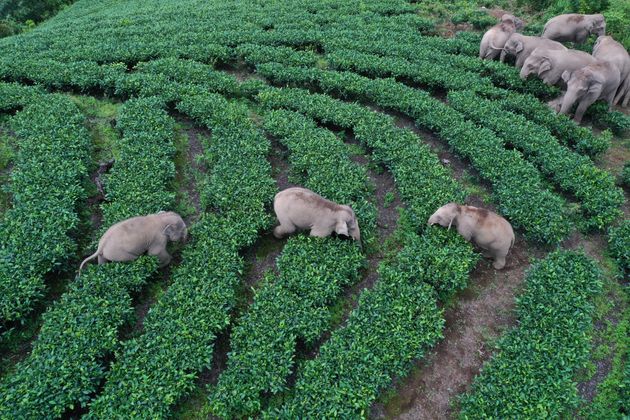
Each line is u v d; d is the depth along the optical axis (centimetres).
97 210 1394
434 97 1955
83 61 2061
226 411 923
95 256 1138
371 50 2172
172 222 1170
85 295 1074
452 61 2066
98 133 1711
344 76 1908
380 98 1816
